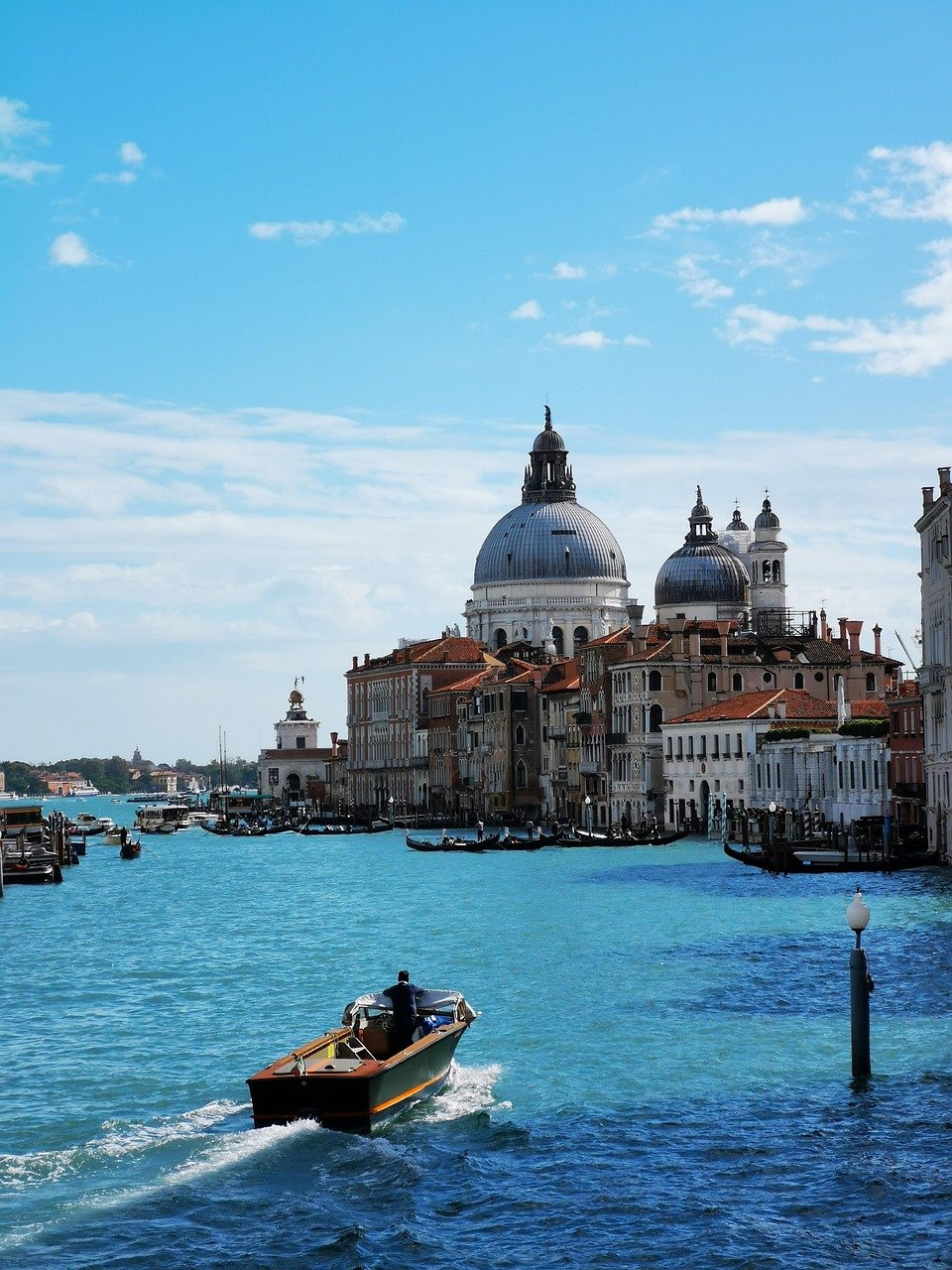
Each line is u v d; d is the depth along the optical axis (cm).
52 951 7200
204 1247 3136
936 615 9856
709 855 11825
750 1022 4788
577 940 6756
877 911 7431
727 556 19250
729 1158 3528
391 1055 4066
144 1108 4025
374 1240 3148
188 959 6706
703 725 14512
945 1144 3566
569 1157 3559
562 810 17738
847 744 11856
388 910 8588
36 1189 3434
